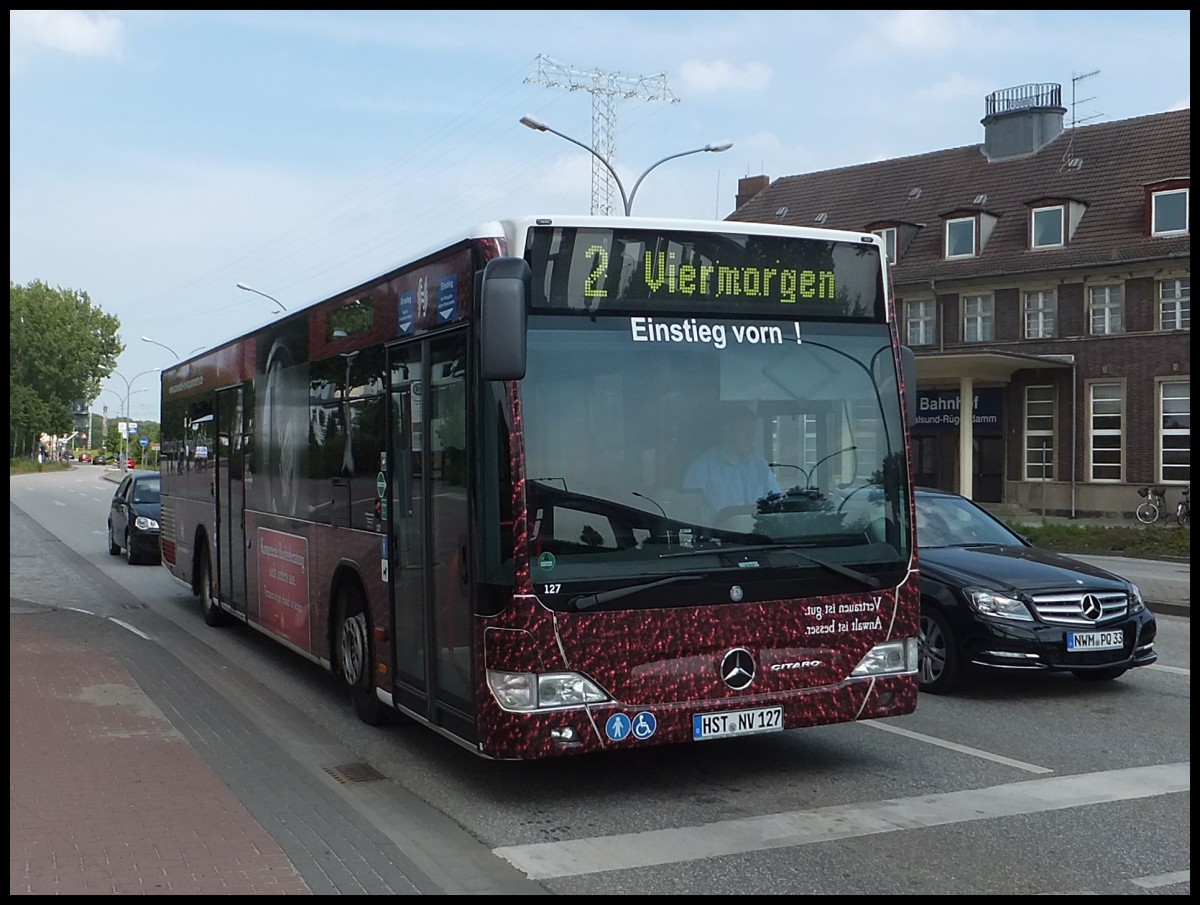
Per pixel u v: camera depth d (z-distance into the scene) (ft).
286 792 22.12
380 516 26.84
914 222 150.51
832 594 23.12
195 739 26.53
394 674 26.13
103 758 24.31
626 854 19.57
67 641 40.52
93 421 603.67
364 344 28.09
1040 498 135.44
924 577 33.45
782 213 168.35
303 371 33.45
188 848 18.65
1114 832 20.67
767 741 27.61
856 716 23.21
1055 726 29.07
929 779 24.22
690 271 22.57
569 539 21.17
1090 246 132.46
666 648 21.63
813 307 23.65
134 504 75.46
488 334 19.88
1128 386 129.08
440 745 27.40
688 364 22.35
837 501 23.40
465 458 21.97
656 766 25.36
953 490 142.92
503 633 20.92
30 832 19.35
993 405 139.64
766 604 22.45
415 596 24.71
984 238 142.92
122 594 58.49
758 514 22.59
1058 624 31.53
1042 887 17.97
